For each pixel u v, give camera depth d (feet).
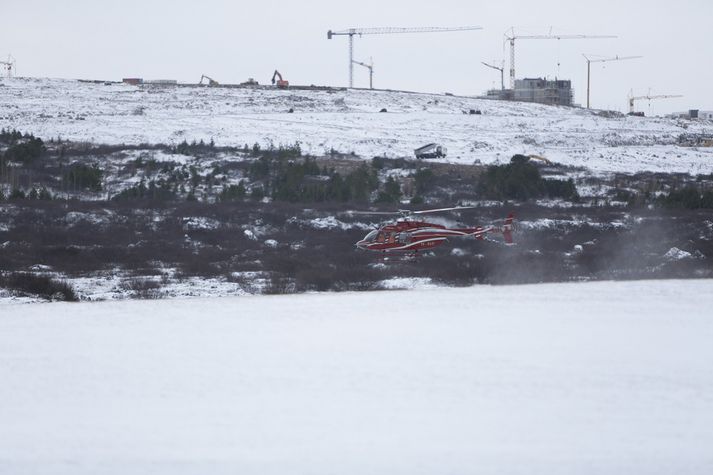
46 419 303.48
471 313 490.49
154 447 274.36
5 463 261.85
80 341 422.00
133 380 352.69
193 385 345.92
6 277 563.48
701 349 403.34
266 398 326.03
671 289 562.66
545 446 272.51
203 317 479.41
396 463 259.19
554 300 527.40
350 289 568.00
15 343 420.36
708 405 313.94
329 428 292.61
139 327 455.63
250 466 258.37
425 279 601.21
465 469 255.50
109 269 630.33
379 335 432.25
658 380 348.79
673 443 274.98
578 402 318.24
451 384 344.90
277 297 546.67
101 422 297.94
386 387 340.18
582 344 413.80
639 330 442.50
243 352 397.19
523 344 413.59
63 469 256.93
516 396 327.06
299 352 400.67
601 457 263.29
